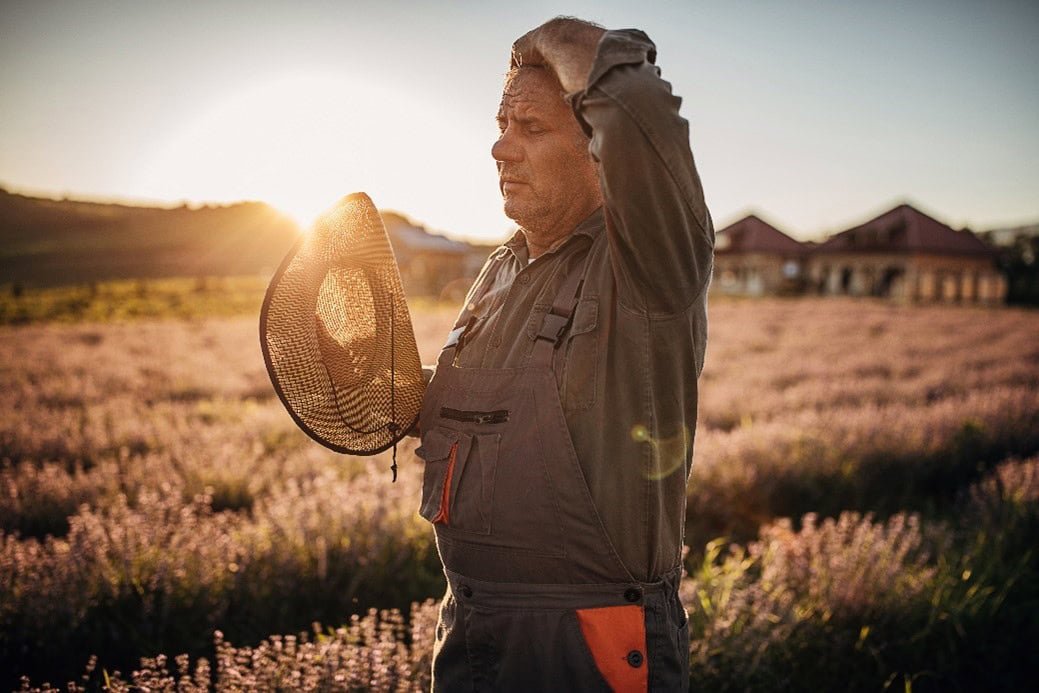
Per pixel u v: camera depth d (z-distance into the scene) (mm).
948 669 3117
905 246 51781
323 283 1562
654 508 1266
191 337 19188
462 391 1399
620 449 1238
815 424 6879
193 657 2998
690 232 1150
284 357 1460
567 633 1248
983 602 3465
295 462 5582
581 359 1245
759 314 30188
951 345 17297
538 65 1357
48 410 8188
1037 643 3318
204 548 3445
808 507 5352
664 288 1174
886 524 5094
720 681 2832
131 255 80312
